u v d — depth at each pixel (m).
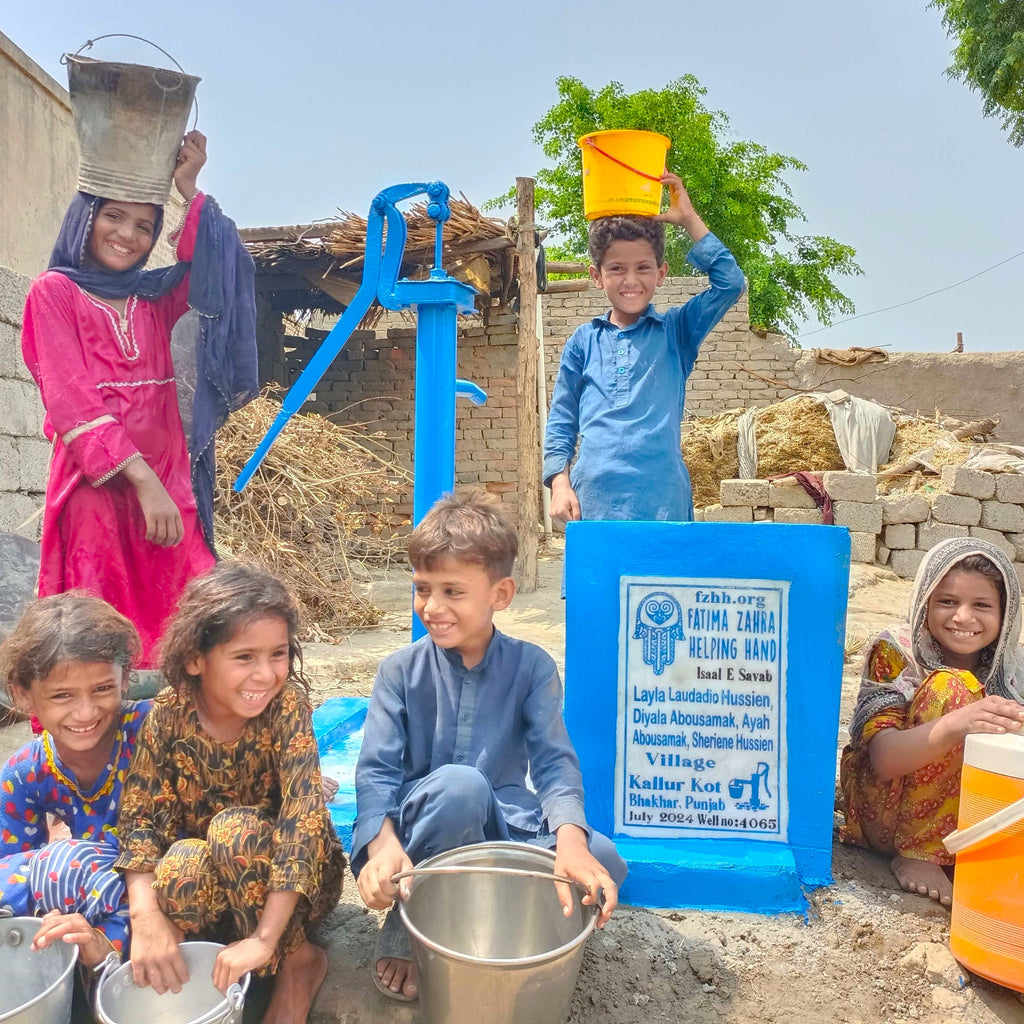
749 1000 2.10
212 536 3.39
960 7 16.95
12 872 1.94
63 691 1.92
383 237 3.27
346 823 2.61
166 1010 1.86
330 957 2.21
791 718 2.48
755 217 25.19
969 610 2.50
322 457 7.49
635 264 3.35
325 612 6.78
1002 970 2.05
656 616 2.51
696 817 2.51
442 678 2.28
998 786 2.08
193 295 3.18
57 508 3.00
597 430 3.36
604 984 2.12
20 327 5.56
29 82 5.77
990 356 13.94
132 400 3.13
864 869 2.63
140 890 1.91
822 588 2.46
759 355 14.74
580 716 2.53
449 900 2.02
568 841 1.98
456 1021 1.74
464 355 12.05
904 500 9.77
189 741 2.06
